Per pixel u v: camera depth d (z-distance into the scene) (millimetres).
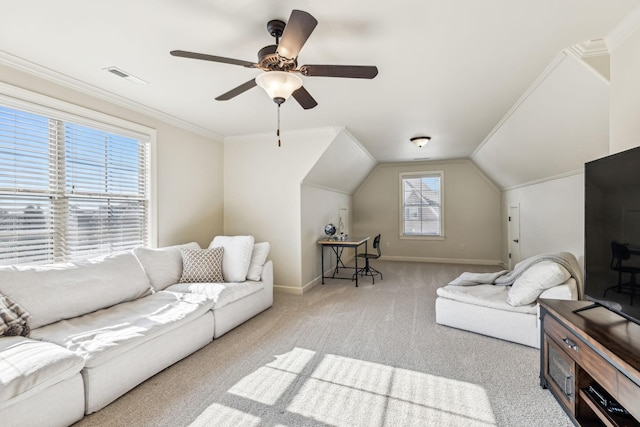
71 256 2727
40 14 1739
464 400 1866
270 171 4500
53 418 1530
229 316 2906
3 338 1778
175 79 2613
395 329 2988
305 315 3418
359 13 1725
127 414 1738
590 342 1409
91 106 2830
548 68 2346
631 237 1441
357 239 5426
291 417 1724
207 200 4359
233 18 1779
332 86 2746
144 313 2342
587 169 1812
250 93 2922
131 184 3262
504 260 6117
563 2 1635
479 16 1754
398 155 6117
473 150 5582
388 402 1856
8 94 2260
